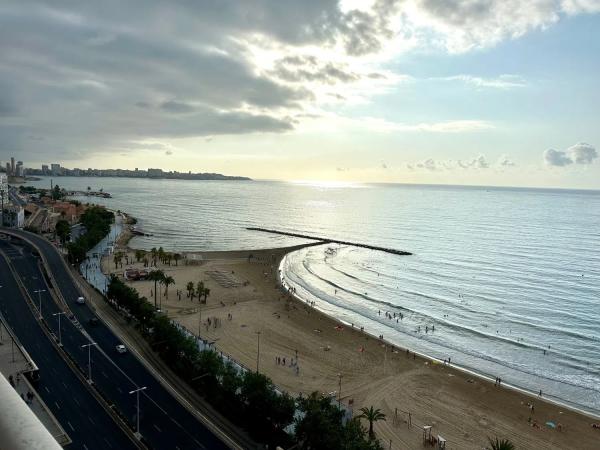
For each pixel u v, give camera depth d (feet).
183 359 324.39
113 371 309.63
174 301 514.27
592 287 634.02
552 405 319.88
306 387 332.39
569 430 289.53
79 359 323.78
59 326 356.18
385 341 429.38
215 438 244.22
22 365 301.43
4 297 452.35
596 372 379.14
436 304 560.20
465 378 356.59
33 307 426.92
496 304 559.79
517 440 277.85
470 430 287.28
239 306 506.89
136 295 412.16
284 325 453.58
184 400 280.31
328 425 237.45
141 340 368.48
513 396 330.75
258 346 398.83
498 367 387.55
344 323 476.95
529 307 547.49
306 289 621.31
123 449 227.40
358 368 366.84
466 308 543.80
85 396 274.98
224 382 285.23
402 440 276.21
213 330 430.20
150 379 302.66
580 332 467.11
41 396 271.28
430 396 327.47
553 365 391.86
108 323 400.26
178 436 242.78
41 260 610.24
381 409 308.60
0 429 17.44
